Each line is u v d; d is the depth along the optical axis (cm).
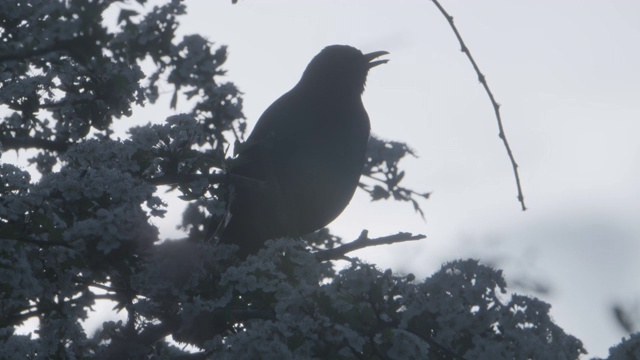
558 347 666
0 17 780
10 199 761
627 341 731
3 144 941
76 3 651
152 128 865
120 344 775
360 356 689
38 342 823
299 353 676
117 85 754
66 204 784
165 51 873
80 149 847
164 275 745
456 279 668
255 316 766
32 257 802
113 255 734
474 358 659
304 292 692
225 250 774
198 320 761
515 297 671
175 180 872
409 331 676
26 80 913
